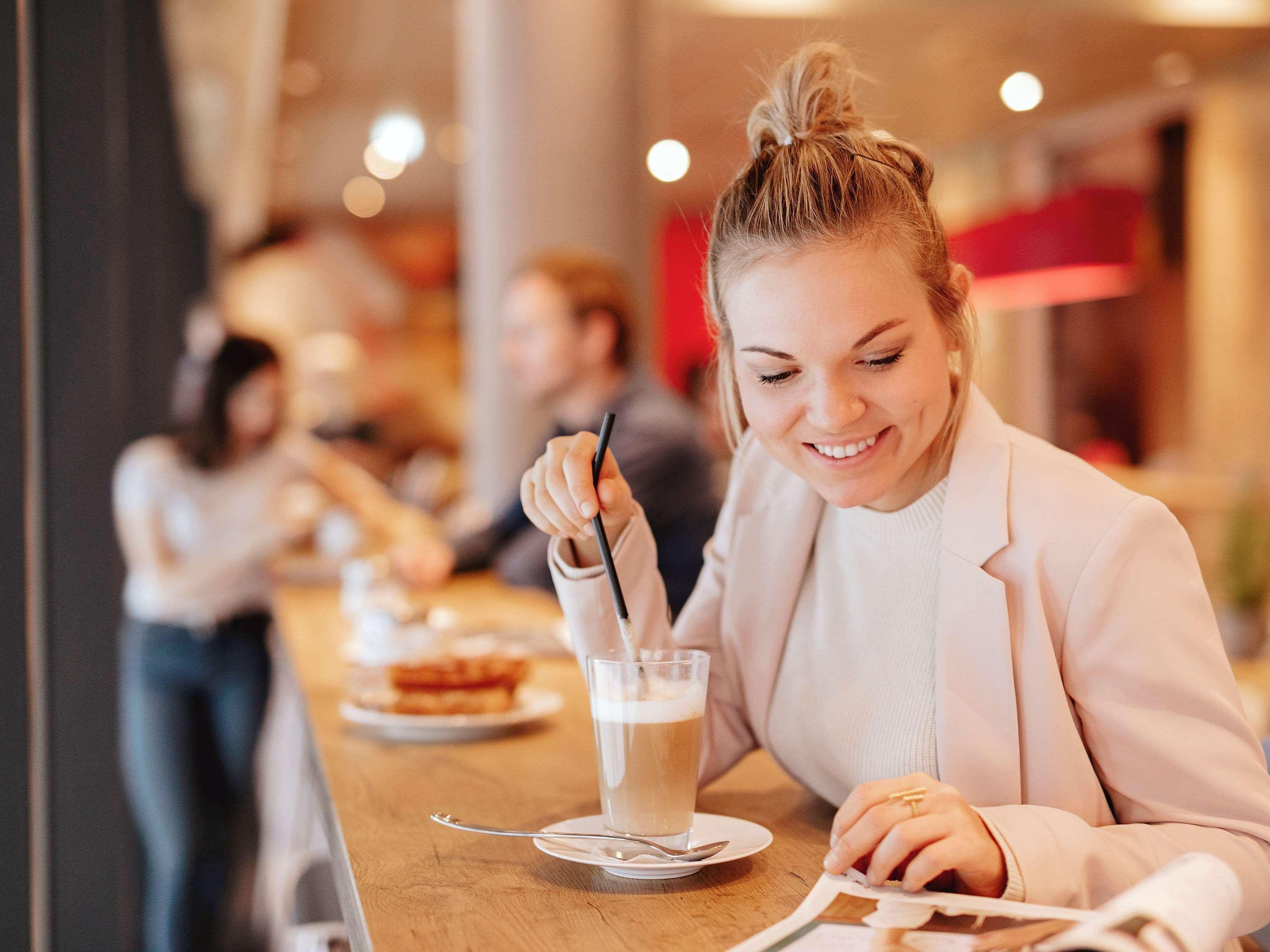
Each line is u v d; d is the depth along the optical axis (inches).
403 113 369.4
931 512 46.8
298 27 289.7
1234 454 316.2
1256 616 155.6
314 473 165.3
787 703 50.6
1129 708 41.2
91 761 118.4
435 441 553.0
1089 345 368.8
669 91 310.3
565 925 37.7
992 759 43.1
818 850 45.5
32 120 108.8
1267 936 48.9
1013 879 36.5
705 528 119.0
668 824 42.5
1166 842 39.1
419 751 63.7
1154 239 344.8
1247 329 312.0
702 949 35.6
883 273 40.1
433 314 560.1
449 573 136.4
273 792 202.4
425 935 37.0
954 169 407.5
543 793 55.0
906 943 33.1
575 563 50.8
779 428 42.6
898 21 268.2
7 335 72.9
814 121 44.1
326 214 544.7
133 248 192.5
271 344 154.5
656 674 42.6
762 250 40.6
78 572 116.0
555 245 178.5
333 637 100.3
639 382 124.6
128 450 189.5
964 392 45.6
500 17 179.3
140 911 153.4
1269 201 301.4
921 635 46.5
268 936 147.6
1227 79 311.1
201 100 359.6
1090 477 43.5
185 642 148.4
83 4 109.6
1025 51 294.7
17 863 74.0
